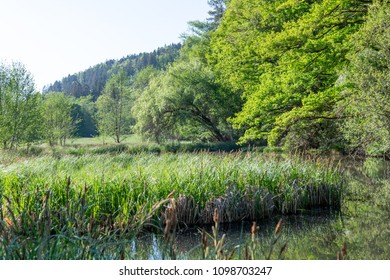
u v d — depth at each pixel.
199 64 35.62
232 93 33.31
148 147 31.17
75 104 78.81
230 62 24.66
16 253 3.42
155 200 8.14
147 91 36.00
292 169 11.03
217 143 33.25
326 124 18.67
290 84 18.30
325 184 10.79
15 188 7.58
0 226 3.55
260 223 9.12
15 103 31.55
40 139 34.59
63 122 45.00
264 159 12.40
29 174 9.02
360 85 12.83
